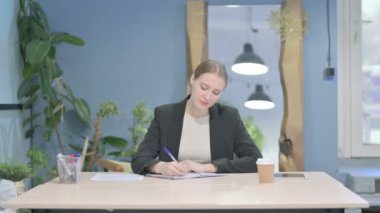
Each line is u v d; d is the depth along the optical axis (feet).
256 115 12.10
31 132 12.32
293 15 12.00
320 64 12.21
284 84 11.98
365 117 12.91
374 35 12.90
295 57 11.94
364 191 11.48
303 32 12.07
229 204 5.70
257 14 12.09
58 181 7.23
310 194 6.24
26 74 11.40
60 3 12.52
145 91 12.53
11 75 11.64
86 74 12.58
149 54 12.49
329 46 12.18
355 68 12.91
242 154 8.41
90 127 12.56
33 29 11.75
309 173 7.97
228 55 12.13
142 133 11.79
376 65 12.92
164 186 6.77
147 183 7.03
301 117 11.98
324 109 12.24
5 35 11.30
